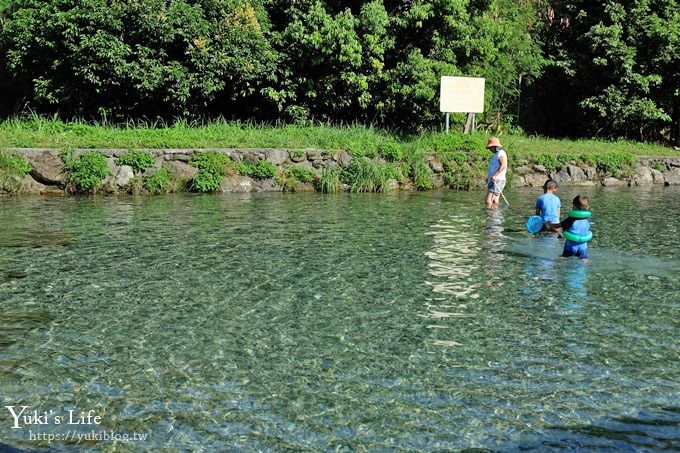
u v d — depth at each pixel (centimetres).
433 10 2023
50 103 1911
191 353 543
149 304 668
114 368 512
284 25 2153
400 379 497
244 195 1547
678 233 1084
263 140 1767
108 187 1530
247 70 1931
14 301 673
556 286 748
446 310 659
